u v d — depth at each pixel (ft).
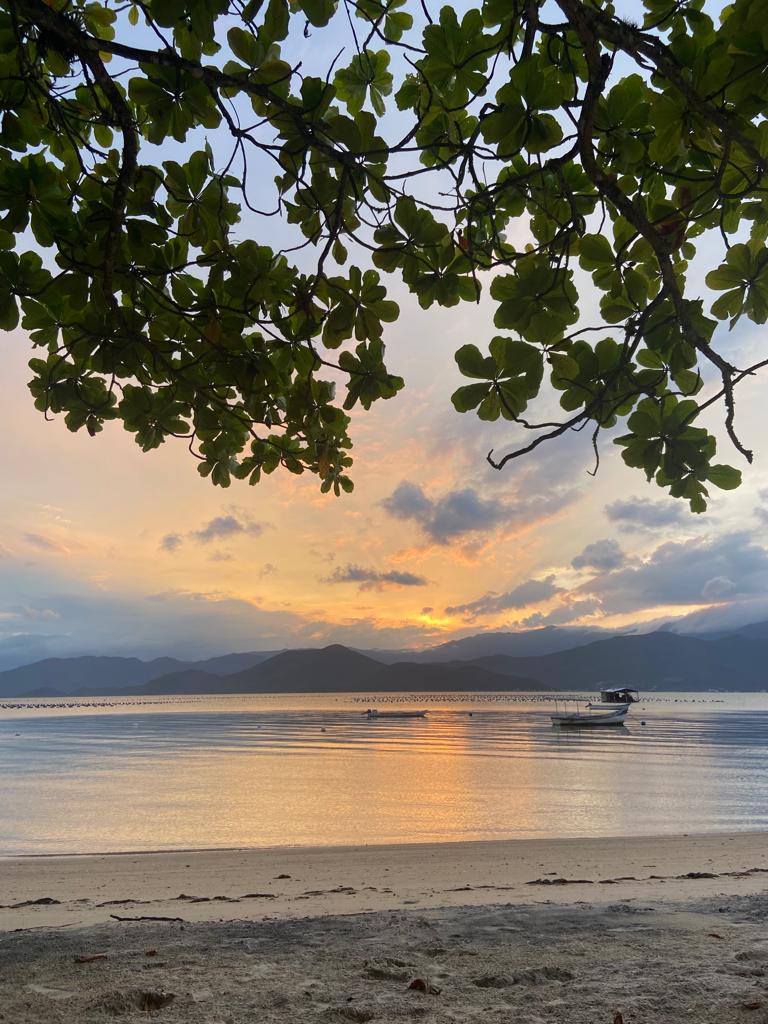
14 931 23.34
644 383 8.32
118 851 86.02
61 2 10.43
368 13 9.65
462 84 8.14
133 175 9.62
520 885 45.06
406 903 37.40
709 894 36.96
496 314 8.00
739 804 130.93
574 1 6.52
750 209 8.93
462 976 14.88
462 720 614.75
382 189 8.87
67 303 10.36
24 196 9.30
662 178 8.77
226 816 117.60
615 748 285.84
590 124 7.05
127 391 11.74
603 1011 12.17
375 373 9.68
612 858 65.41
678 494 8.32
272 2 7.66
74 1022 11.96
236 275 9.96
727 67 6.61
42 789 156.66
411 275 9.40
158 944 18.76
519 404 8.05
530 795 145.79
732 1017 11.68
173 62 7.80
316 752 272.10
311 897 41.55
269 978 14.80
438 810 124.26
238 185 9.78
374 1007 12.63
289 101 8.77
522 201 9.88
